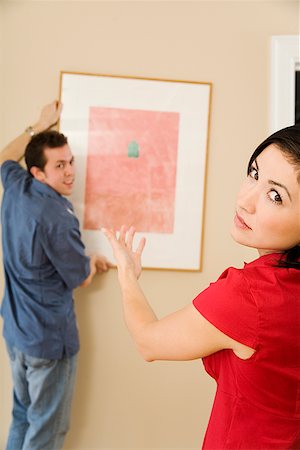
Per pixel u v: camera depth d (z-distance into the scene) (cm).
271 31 207
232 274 92
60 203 191
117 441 212
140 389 212
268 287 89
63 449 211
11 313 193
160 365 213
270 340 89
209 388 214
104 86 204
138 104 205
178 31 206
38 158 191
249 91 208
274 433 95
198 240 208
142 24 205
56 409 193
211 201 210
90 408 211
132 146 205
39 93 204
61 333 192
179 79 206
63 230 188
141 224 207
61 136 193
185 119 206
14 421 200
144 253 207
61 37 204
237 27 207
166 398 213
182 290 210
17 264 191
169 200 207
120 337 211
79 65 205
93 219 206
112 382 212
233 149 209
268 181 92
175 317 97
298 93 209
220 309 90
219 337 92
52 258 188
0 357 212
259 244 96
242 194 98
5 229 193
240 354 92
